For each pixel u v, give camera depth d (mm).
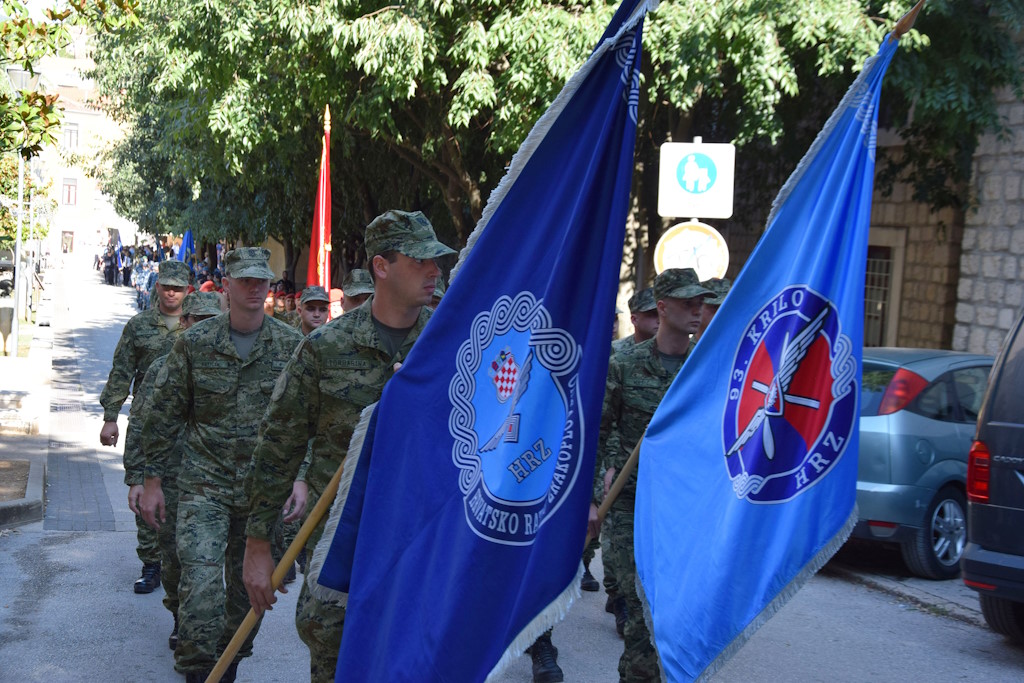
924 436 8391
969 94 12672
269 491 3715
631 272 15820
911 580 8398
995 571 6402
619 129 2947
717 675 6113
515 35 12219
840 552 9406
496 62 13641
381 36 12461
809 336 3693
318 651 3604
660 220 16844
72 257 93312
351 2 13008
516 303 3051
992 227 13648
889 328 16531
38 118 9320
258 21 13672
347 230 22953
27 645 6242
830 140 3762
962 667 6363
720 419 3811
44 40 9312
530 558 2857
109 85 24891
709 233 10344
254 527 3693
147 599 7262
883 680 6086
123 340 7660
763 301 3797
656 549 3818
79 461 12430
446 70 14461
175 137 17406
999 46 12703
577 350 2914
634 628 4812
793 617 7418
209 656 4914
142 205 39688
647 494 3885
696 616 3672
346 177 20281
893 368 8609
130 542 8844
